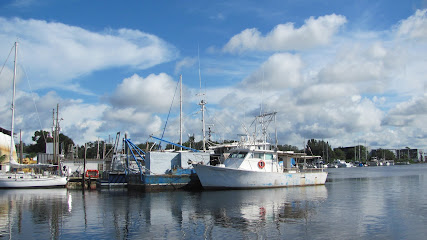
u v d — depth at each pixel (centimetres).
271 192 4291
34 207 3281
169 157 5019
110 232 2244
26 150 12888
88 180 5609
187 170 4859
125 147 5628
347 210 2942
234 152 4791
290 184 4916
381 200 3578
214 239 2047
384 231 2198
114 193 4572
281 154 5269
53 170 6247
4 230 2319
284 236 2091
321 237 2061
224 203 3372
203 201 3547
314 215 2722
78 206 3331
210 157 5488
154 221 2564
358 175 9431
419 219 2550
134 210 3056
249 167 4662
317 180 5266
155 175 4688
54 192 4806
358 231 2200
